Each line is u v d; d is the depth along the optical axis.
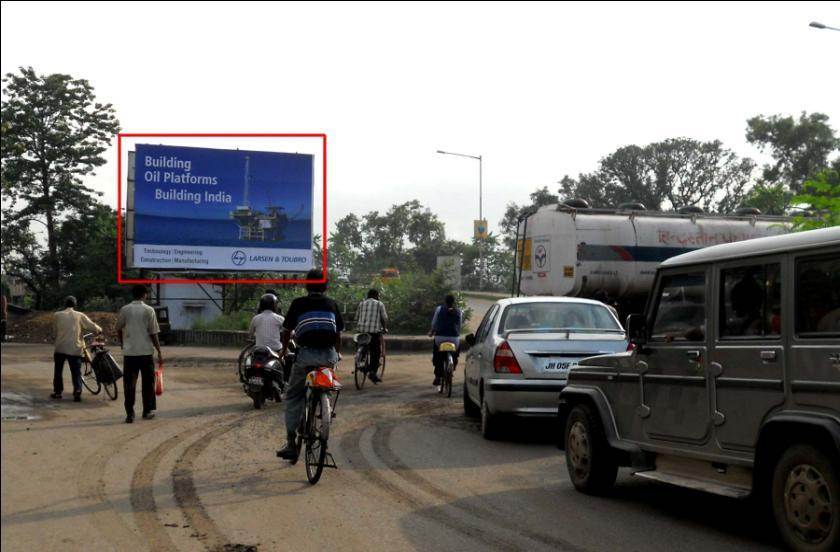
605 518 6.59
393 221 112.81
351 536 6.04
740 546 5.77
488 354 10.33
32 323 36.75
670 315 6.66
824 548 5.10
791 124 83.94
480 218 62.28
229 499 7.19
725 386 5.98
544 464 8.92
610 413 7.27
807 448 5.23
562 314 10.86
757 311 5.79
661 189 90.06
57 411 12.77
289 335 8.42
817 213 11.91
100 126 52.53
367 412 13.10
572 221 21.27
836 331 5.17
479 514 6.71
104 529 6.17
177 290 36.91
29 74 51.25
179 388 16.06
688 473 6.46
